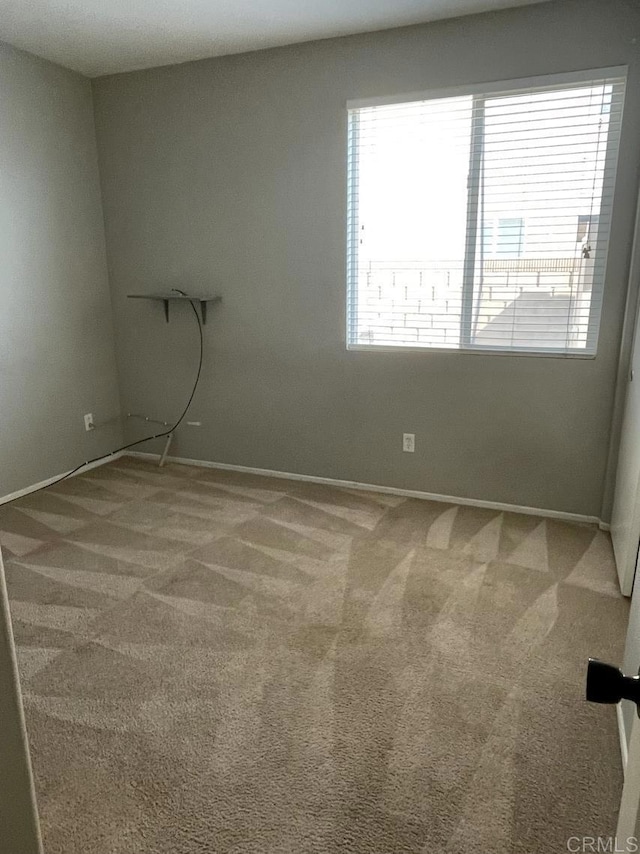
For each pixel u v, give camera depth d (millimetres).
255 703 1819
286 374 3615
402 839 1389
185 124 3494
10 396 3385
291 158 3281
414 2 2629
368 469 3533
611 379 2883
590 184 2764
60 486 3656
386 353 3316
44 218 3477
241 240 3531
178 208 3652
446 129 2947
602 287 2836
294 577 2555
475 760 1604
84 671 1968
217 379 3824
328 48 3064
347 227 3244
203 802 1485
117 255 3920
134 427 4199
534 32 2689
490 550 2781
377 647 2082
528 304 2994
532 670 1957
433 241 3107
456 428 3258
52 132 3465
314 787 1526
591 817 1439
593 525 3049
